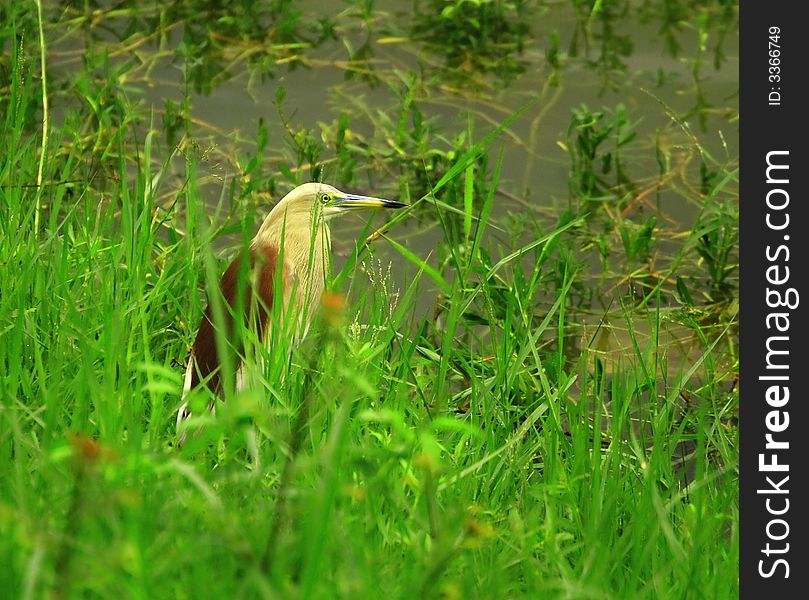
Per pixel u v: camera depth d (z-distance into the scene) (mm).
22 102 11320
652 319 12703
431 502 6441
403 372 9477
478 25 17609
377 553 6434
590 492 7945
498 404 9359
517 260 13125
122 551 5320
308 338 8773
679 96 16812
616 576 7117
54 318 8859
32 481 6457
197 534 6133
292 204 10570
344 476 7043
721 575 7059
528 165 15195
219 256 12078
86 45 17031
